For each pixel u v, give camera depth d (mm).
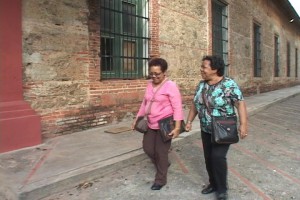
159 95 4910
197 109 4656
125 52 9914
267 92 24172
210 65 4402
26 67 7070
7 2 6633
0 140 6332
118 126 8930
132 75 10172
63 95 7875
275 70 27969
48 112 7555
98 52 8773
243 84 19406
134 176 5680
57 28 7676
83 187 5203
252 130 9898
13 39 6738
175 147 7598
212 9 15219
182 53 12438
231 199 4801
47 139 7461
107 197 4867
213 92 4398
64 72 7883
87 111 8508
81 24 8258
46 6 7426
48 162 5848
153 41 10734
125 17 9875
